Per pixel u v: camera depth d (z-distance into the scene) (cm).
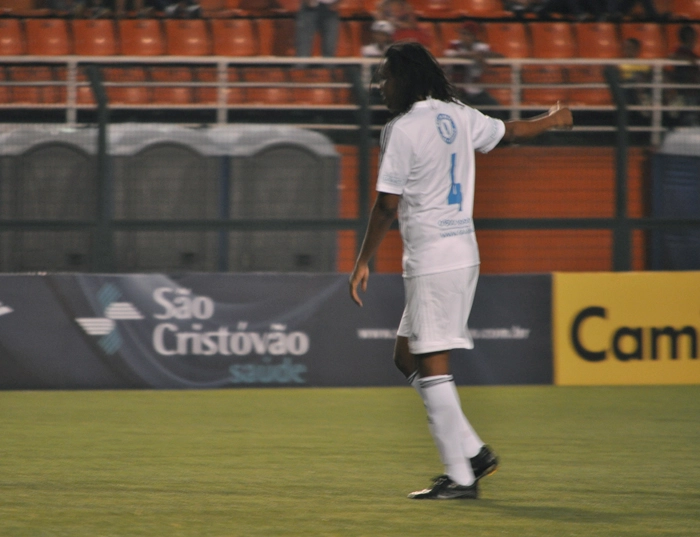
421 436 1938
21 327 2448
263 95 3272
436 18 4366
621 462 1698
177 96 3219
